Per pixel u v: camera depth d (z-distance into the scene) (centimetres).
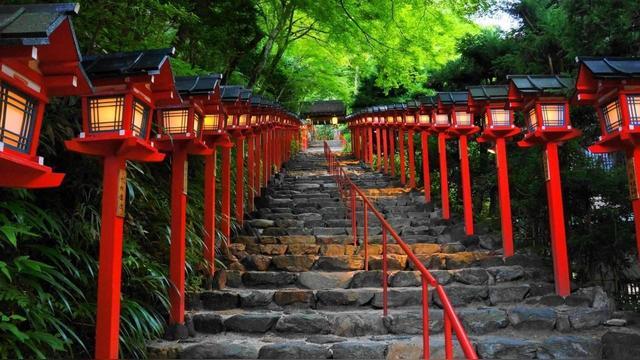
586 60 364
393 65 1217
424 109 858
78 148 286
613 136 357
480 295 501
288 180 1209
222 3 777
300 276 542
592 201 593
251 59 1145
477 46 893
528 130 532
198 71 571
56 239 335
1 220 270
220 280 534
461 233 701
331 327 440
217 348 395
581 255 569
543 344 395
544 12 723
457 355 390
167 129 420
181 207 431
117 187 300
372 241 693
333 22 1081
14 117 200
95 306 346
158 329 395
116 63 288
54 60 213
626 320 442
